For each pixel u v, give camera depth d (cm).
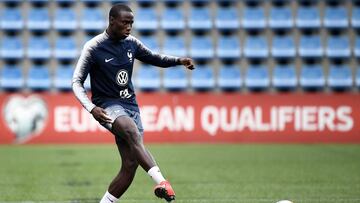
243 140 6906
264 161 5144
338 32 8838
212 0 8931
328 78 8544
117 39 2158
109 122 2072
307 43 8750
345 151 6012
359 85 8506
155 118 6844
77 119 6812
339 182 3800
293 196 3186
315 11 8912
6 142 6750
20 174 4288
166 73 8462
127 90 2205
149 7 8881
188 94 6875
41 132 6775
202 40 8738
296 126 6906
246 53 8631
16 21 8781
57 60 8569
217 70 8569
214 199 3081
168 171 4459
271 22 8838
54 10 8838
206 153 5841
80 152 5966
